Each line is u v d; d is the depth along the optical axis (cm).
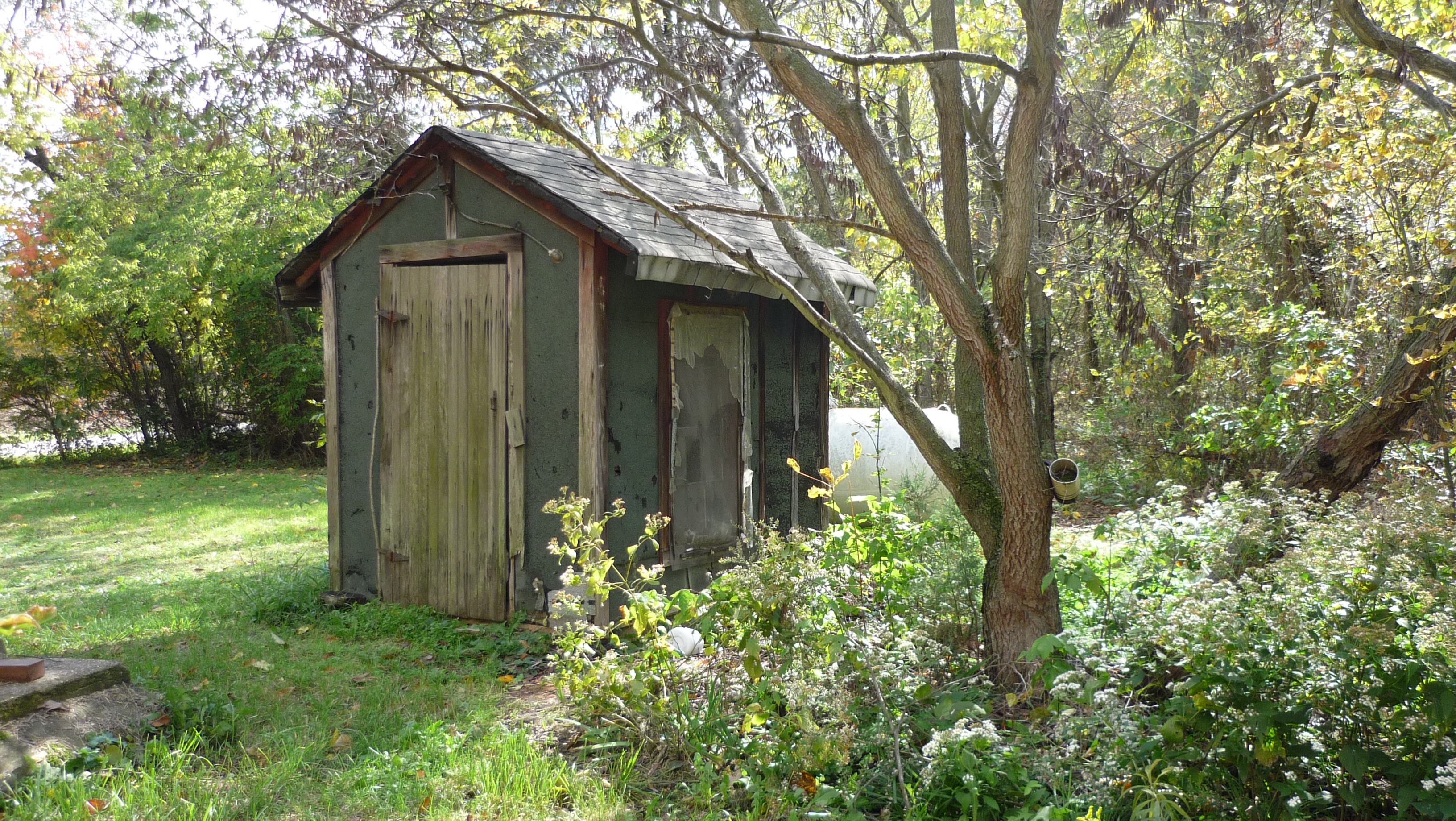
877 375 483
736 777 380
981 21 617
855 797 337
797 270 703
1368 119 589
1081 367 1447
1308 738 303
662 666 434
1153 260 749
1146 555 462
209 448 1933
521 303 630
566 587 587
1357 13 482
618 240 566
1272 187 763
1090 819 294
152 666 520
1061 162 596
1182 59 1048
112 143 1609
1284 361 815
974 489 483
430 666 561
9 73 1025
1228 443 937
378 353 697
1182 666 337
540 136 974
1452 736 287
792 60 441
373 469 701
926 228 439
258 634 618
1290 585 326
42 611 179
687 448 667
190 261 1612
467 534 655
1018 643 450
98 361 1927
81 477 1627
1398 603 335
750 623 405
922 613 484
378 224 700
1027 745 366
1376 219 710
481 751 409
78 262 1636
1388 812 319
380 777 384
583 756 411
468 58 662
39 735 388
